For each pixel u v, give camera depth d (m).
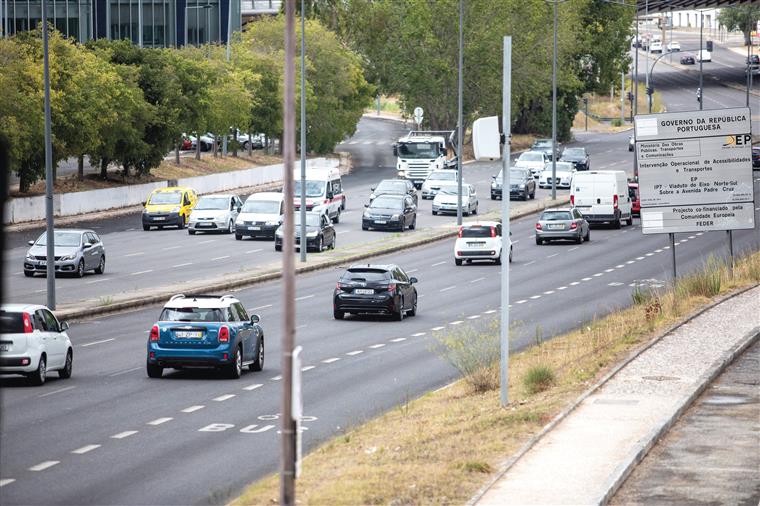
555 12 187.38
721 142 87.12
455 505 33.03
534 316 85.44
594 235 150.62
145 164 188.38
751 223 87.12
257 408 53.09
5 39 152.75
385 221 150.12
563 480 35.78
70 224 154.00
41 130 151.75
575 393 51.22
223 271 112.81
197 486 37.75
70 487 37.56
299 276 113.94
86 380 61.56
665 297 85.56
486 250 121.81
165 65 192.38
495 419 46.03
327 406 53.62
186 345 61.50
